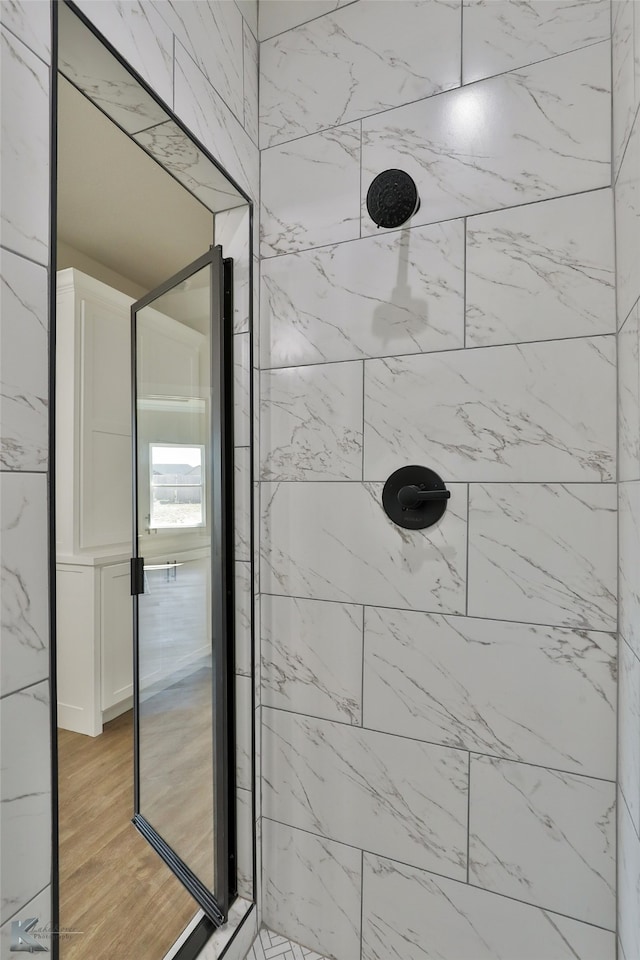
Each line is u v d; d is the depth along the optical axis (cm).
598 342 106
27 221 71
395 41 125
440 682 119
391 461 124
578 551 107
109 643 270
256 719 138
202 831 146
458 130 118
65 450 262
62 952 132
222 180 126
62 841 177
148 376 176
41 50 74
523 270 112
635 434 87
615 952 104
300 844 135
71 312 259
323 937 132
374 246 127
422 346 121
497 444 114
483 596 115
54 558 75
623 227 96
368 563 127
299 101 135
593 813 106
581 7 107
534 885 110
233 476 140
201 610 148
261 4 142
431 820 120
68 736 259
